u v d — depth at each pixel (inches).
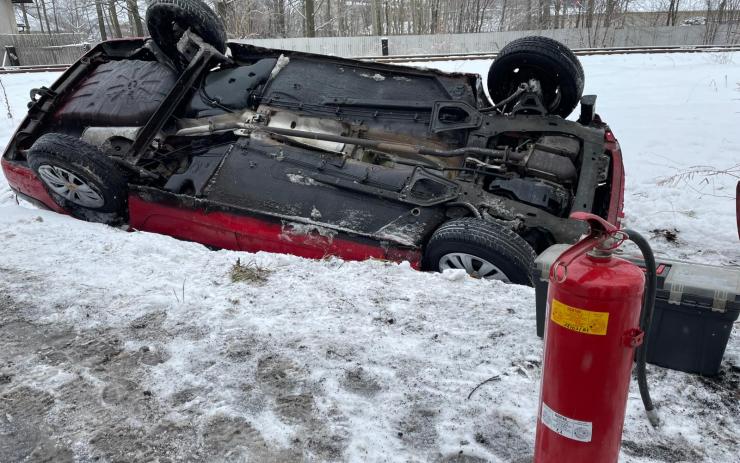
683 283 102.9
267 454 92.9
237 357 118.6
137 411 103.3
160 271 159.5
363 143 204.1
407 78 226.5
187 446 94.9
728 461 89.4
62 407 104.7
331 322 130.9
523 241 171.2
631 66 632.4
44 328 130.6
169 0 225.1
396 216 191.5
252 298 142.9
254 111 226.2
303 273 157.8
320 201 197.2
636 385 107.3
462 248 171.3
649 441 93.8
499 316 132.5
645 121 401.4
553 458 79.0
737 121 386.3
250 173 206.8
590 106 207.2
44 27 2588.6
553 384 76.0
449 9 1815.9
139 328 130.0
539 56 211.9
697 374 109.7
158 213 213.5
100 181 206.7
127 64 255.3
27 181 237.1
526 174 199.3
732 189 284.8
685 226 251.8
